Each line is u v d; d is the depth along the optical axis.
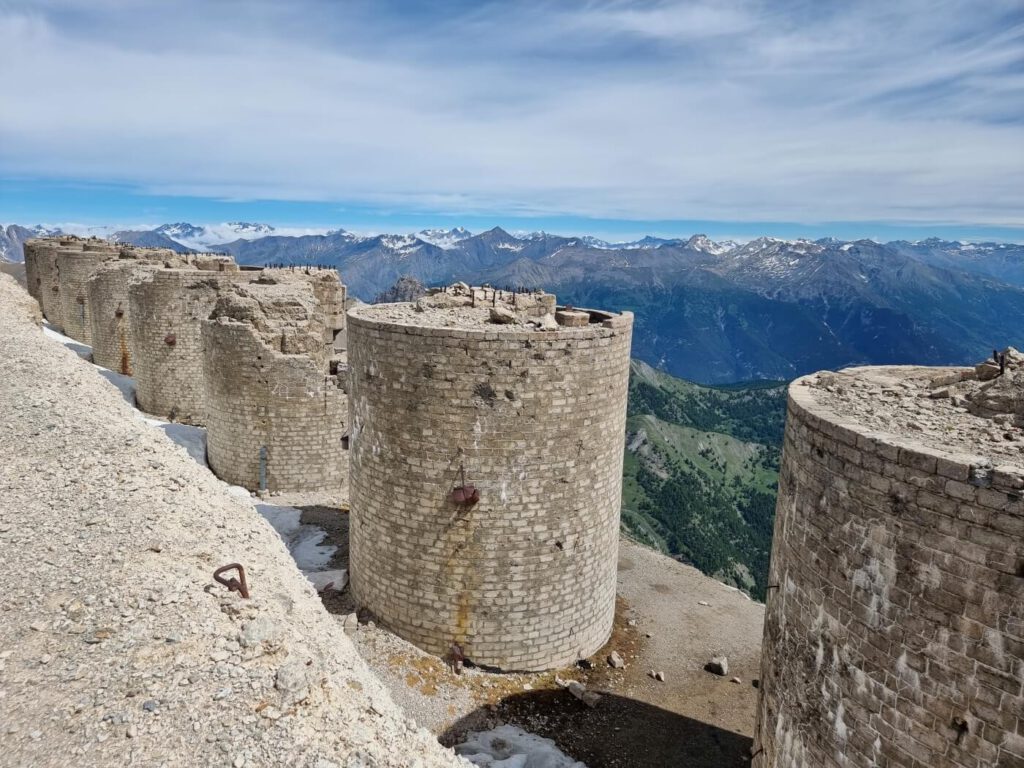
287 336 25.88
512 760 12.80
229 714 7.02
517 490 15.06
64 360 19.88
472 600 15.54
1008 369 10.62
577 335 14.83
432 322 16.86
